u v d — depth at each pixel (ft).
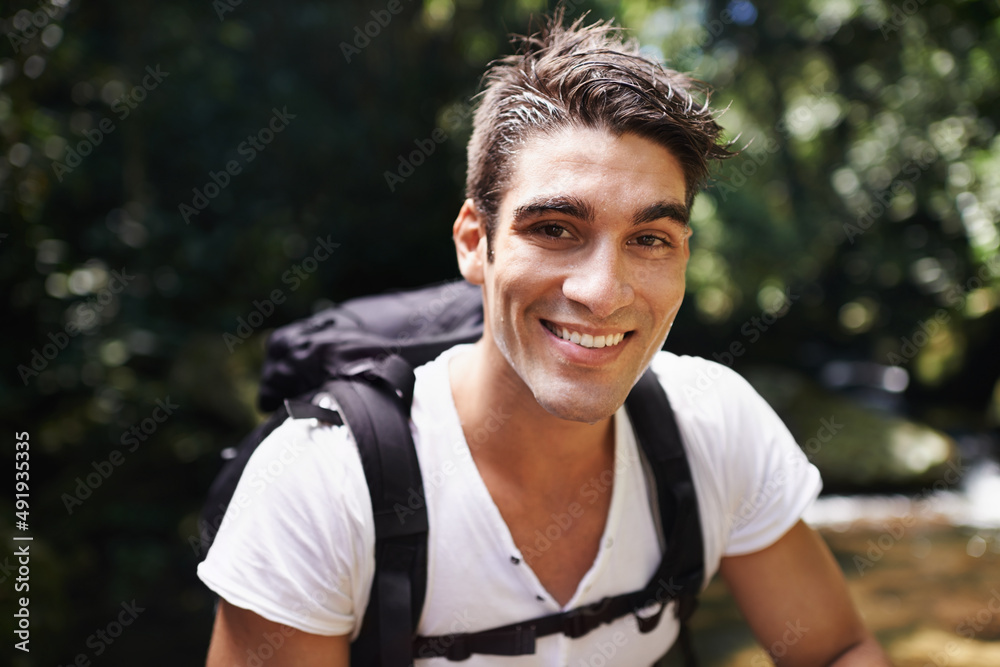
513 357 3.05
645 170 2.87
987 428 24.04
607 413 2.99
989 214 18.67
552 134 2.93
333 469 3.11
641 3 23.15
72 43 13.57
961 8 17.83
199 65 19.22
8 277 13.23
